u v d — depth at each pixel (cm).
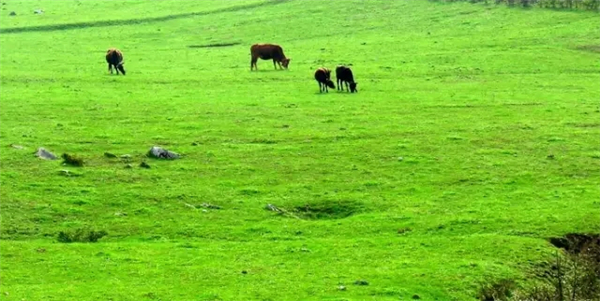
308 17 15888
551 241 5425
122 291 4516
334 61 11919
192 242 5409
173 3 18425
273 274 4806
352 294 4522
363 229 5631
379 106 8981
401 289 4603
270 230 5628
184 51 13400
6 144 7281
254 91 9844
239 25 15625
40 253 5097
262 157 7169
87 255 5094
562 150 7362
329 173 6788
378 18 15375
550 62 11456
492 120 8394
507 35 13288
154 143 7519
